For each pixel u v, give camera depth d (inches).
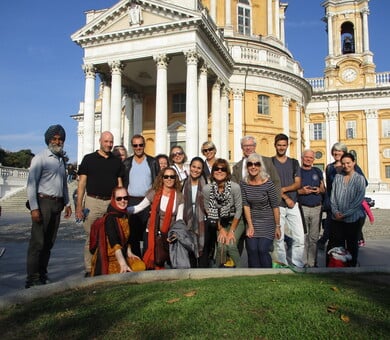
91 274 233.1
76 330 142.6
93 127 999.6
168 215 251.1
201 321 142.6
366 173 1622.8
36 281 233.0
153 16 954.7
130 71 1099.3
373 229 649.6
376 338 126.6
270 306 157.1
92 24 987.3
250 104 1283.2
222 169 243.4
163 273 215.8
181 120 1193.4
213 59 1072.2
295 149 1419.8
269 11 1539.1
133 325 142.8
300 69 1496.1
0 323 155.1
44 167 239.9
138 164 291.7
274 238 249.4
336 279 211.3
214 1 1427.2
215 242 266.2
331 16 1750.7
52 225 247.8
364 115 1647.4
